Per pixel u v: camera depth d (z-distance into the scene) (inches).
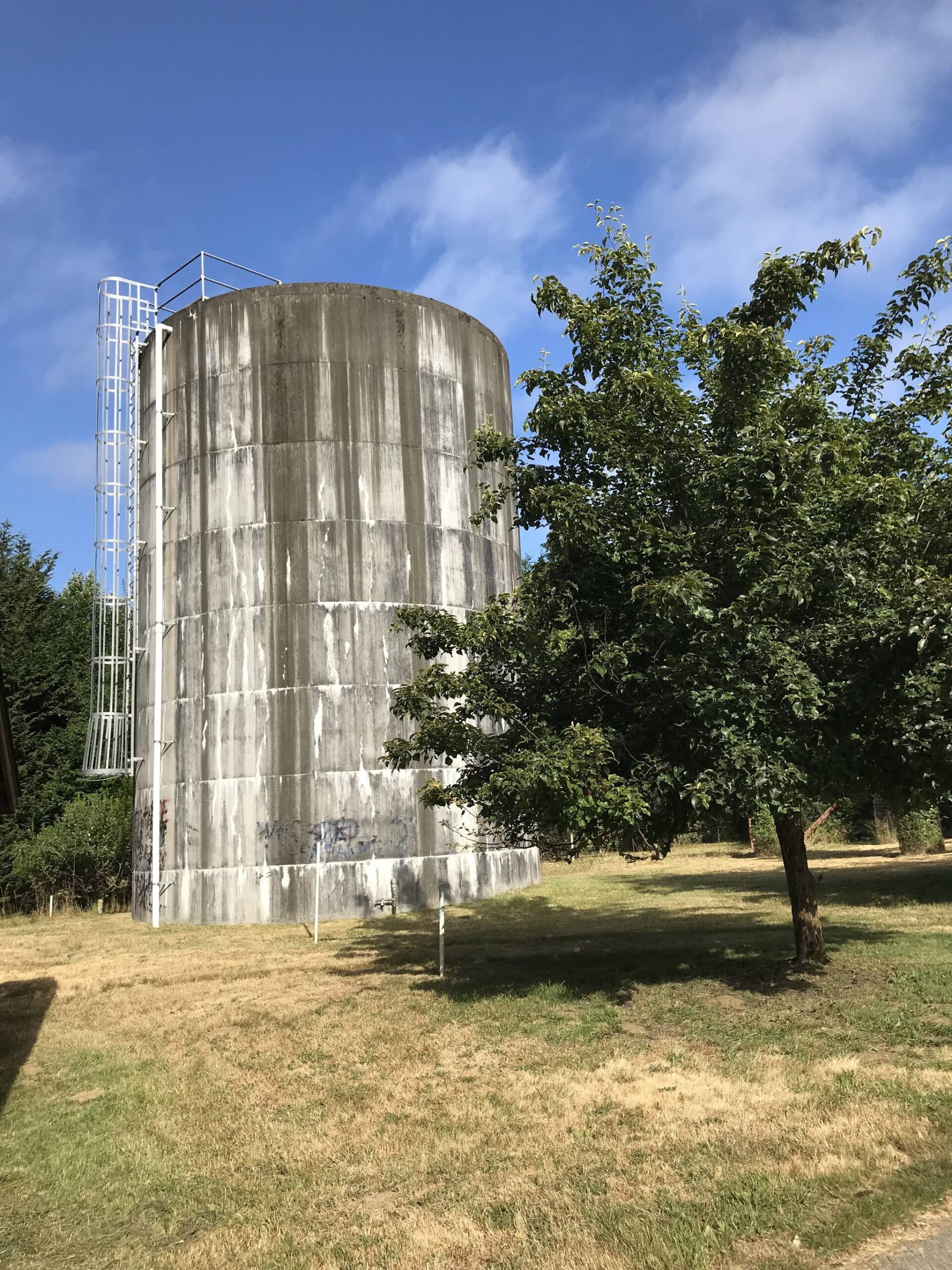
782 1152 259.6
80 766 1443.2
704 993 452.1
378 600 952.9
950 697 402.6
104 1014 519.8
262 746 921.5
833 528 436.1
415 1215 244.4
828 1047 355.3
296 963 646.5
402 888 909.2
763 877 1043.9
